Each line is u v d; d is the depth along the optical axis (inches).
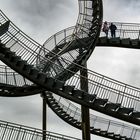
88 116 839.1
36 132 645.9
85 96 719.1
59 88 741.3
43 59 855.1
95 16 951.0
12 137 631.8
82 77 757.9
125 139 1091.9
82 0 986.7
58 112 1113.4
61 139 665.6
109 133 1102.4
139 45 1071.6
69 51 923.4
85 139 822.5
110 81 738.2
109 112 717.9
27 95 951.0
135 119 706.8
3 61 749.9
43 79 741.3
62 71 816.3
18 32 781.9
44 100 1016.9
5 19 765.9
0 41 725.3
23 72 745.0
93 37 919.0
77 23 979.9
